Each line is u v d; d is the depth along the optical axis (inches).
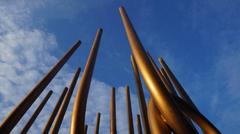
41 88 264.7
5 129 211.6
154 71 120.3
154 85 115.6
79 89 137.4
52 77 281.9
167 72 256.2
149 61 125.3
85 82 142.0
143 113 214.5
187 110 145.7
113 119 340.8
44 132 451.2
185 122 111.0
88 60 165.6
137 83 243.0
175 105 112.9
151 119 138.5
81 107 127.9
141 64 123.6
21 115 232.8
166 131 129.8
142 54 127.7
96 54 177.3
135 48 132.6
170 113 111.3
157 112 135.4
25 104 239.6
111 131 324.5
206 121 141.6
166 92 114.6
